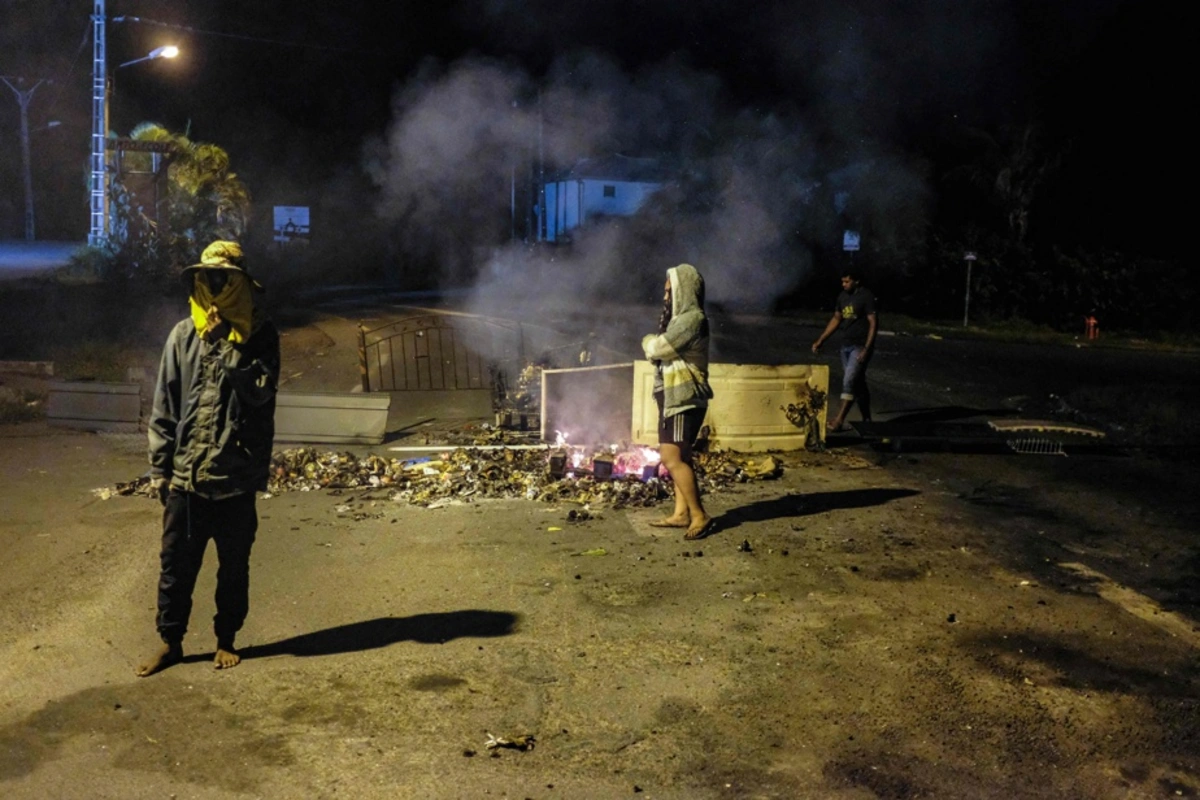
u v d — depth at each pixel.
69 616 5.49
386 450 9.77
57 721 4.29
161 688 4.62
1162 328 28.02
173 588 4.72
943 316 29.73
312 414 9.98
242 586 4.80
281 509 7.75
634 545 6.90
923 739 4.32
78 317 18.61
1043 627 5.62
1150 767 4.15
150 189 25.97
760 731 4.34
